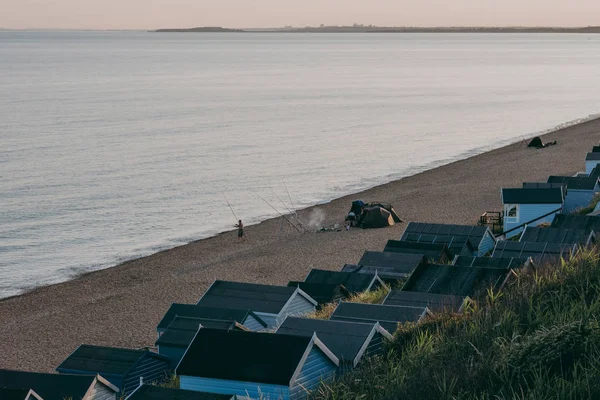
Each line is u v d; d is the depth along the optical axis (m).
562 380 11.21
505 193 56.66
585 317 13.77
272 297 34.28
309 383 18.31
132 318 44.38
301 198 79.50
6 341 41.16
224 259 57.03
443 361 14.16
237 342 18.84
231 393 18.06
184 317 31.31
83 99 176.38
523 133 125.75
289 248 59.41
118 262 57.22
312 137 123.44
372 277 37.47
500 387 12.09
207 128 132.12
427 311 22.12
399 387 13.30
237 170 95.06
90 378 23.19
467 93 199.25
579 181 59.50
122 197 79.19
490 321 15.59
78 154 104.19
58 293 49.97
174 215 72.31
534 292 17.09
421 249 44.16
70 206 74.88
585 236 37.03
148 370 28.25
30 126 129.62
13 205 74.62
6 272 54.62
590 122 135.50
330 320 21.09
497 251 35.72
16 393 20.27
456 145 114.94
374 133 128.25
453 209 69.75
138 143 114.88
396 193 79.25
